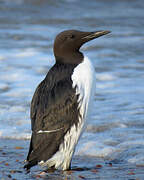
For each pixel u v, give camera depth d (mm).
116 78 17891
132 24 31094
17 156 10656
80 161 10367
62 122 9242
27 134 12281
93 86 9438
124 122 12844
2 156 10633
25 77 17938
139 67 19531
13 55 21547
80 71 9344
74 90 9203
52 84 9445
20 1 35281
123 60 20812
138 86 16797
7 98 15344
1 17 31328
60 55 9742
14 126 12828
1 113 13828
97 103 14734
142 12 35875
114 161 10375
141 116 13375
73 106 9227
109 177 9133
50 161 9383
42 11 33875
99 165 10023
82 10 35375
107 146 11148
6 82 17250
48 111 9203
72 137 9469
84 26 29922
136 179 8992
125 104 14617
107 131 12180
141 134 11883
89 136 11812
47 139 9242
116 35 27281
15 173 9414
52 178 9094
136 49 23219
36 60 20734
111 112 13773
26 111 14055
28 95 15703
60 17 32406
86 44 24625
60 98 9219
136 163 10156
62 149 9398
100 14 34438
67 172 9484
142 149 10812
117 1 39500
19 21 30469
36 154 9211
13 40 24922
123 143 11234
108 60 20812
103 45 24312
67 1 37375
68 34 9750
